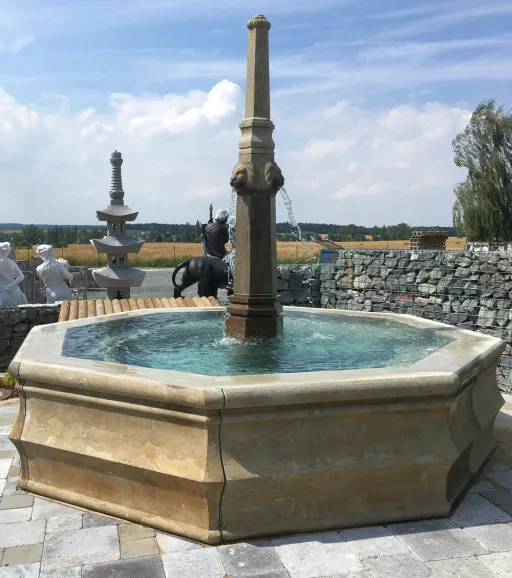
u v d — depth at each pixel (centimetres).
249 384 296
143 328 532
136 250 1098
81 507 337
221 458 294
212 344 460
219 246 1094
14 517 326
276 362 391
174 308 641
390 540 306
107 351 417
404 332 522
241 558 287
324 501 314
